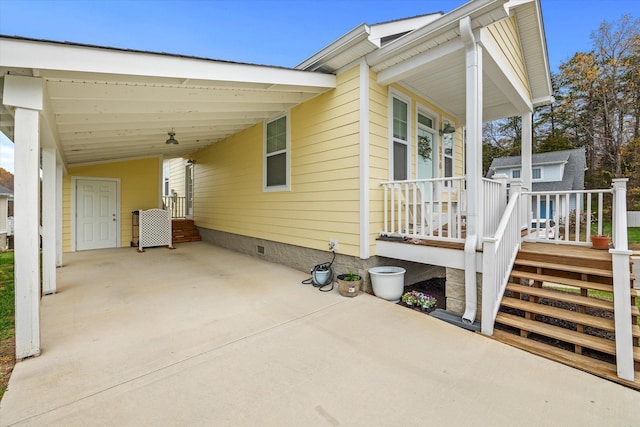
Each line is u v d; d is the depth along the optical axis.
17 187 2.64
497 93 5.72
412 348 2.90
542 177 17.22
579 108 21.03
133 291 4.62
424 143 6.31
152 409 2.03
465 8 3.41
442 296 4.88
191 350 2.82
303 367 2.56
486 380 2.40
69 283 5.07
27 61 2.56
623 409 2.07
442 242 4.10
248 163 7.35
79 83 3.29
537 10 4.82
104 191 8.91
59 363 2.57
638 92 18.66
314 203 5.43
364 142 4.54
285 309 3.87
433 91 5.76
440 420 1.96
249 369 2.53
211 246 9.07
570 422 1.95
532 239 4.90
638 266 8.16
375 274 4.32
